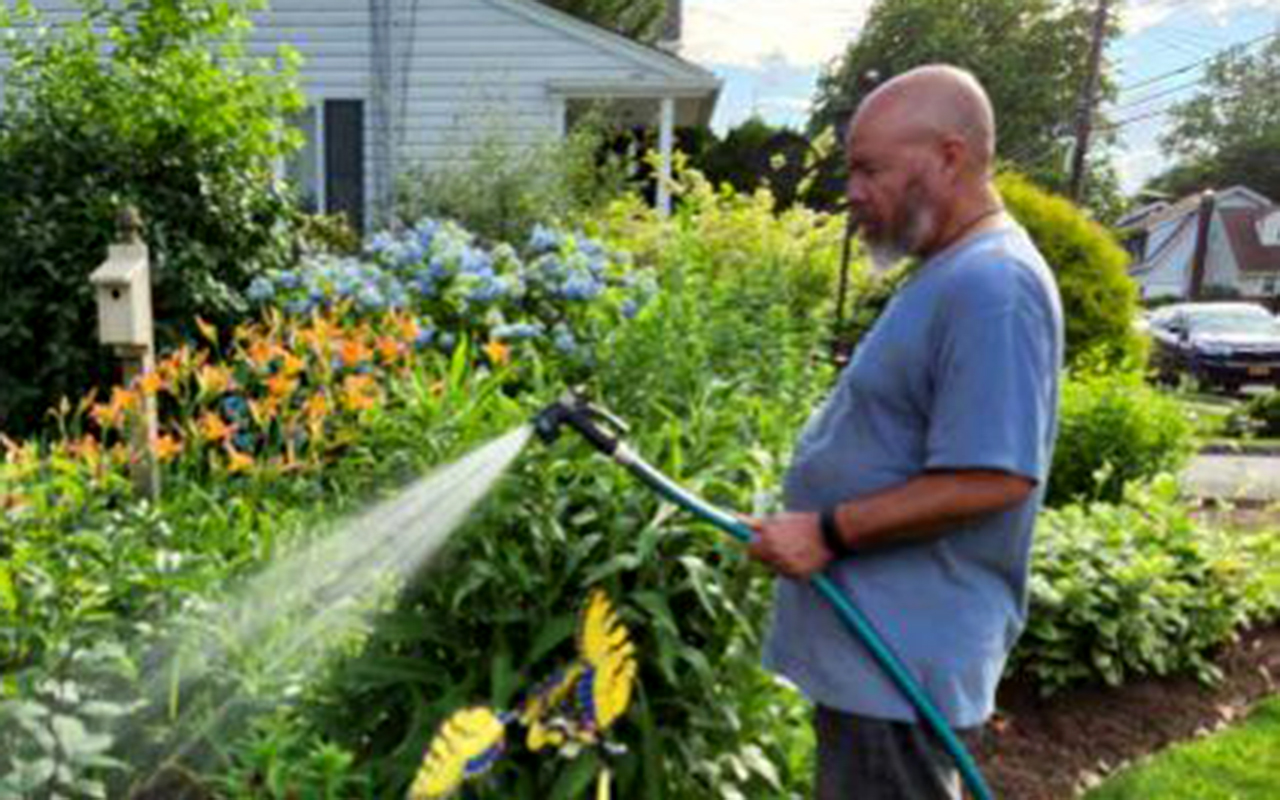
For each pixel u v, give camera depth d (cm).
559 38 1079
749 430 261
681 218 564
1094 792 293
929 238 165
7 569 193
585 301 399
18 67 537
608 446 179
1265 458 918
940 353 155
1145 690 358
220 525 239
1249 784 299
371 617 208
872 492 163
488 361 379
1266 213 4694
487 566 192
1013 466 148
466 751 134
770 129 1462
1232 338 1812
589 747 173
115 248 316
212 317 498
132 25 666
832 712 174
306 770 174
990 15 3916
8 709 165
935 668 161
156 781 194
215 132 511
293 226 585
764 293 382
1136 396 542
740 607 209
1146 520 418
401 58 1064
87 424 470
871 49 4134
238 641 206
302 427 289
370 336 336
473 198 823
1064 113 3797
